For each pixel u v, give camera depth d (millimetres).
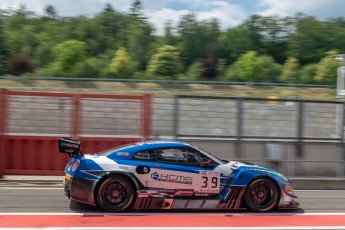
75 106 17797
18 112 17719
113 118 18234
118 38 155375
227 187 11211
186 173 11008
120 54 91562
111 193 10766
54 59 116312
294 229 9758
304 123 18594
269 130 18469
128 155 10977
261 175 11383
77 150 10906
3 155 16906
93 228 9352
